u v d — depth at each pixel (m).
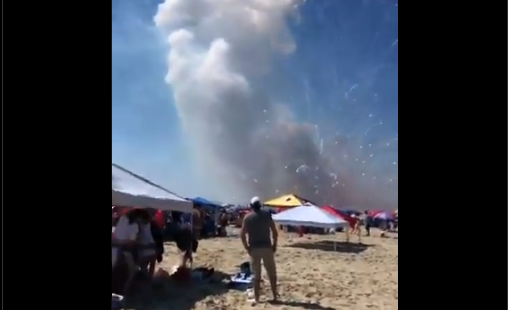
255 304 5.62
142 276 5.40
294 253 11.35
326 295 6.33
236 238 13.21
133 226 5.38
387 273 8.40
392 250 12.48
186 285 6.12
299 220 14.18
